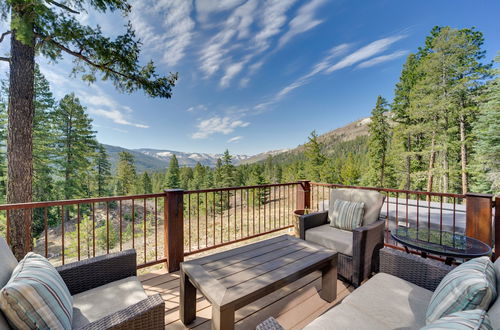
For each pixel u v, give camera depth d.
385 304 1.18
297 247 1.85
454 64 11.85
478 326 0.56
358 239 1.95
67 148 15.65
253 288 1.23
